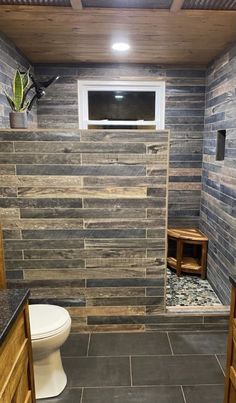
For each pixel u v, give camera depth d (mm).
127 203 2295
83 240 2346
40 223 2305
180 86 3479
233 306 1421
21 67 2938
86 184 2256
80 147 2201
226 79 2756
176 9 1954
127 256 2383
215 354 2219
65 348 2285
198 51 2873
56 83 3424
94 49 2848
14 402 1153
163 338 2406
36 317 1872
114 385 1938
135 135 2197
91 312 2467
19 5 1900
